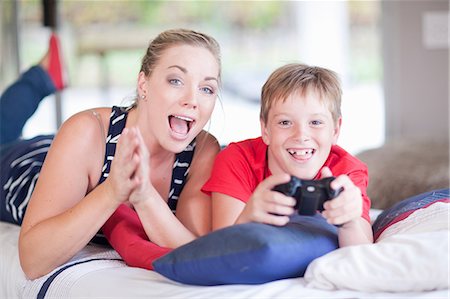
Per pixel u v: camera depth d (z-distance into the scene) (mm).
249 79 4961
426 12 3629
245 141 1384
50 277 1240
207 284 1052
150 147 1393
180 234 1252
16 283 1327
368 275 987
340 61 4754
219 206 1278
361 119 4496
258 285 1044
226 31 4898
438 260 979
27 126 3498
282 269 1028
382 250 1016
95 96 4234
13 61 3363
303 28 4914
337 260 1019
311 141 1196
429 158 2721
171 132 1319
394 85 3717
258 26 4941
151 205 1226
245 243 997
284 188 1041
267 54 4973
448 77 3645
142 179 1161
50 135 1996
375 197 2391
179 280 1064
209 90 1324
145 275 1146
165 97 1296
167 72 1295
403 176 2443
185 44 1309
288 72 1232
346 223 1088
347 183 1042
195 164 1460
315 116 1192
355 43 4645
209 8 4805
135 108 1426
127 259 1241
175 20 4625
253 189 1306
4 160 1882
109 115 1426
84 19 4133
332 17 4801
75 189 1326
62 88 2705
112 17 4277
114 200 1185
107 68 4281
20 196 1746
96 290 1126
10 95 2537
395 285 981
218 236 1028
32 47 3451
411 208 1312
